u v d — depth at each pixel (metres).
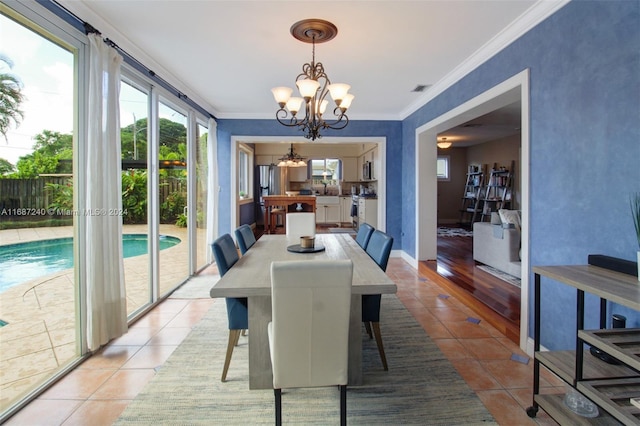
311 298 1.49
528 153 2.45
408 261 5.38
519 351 2.48
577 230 2.04
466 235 7.69
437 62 3.31
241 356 2.40
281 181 9.93
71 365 2.21
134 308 3.23
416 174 4.96
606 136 1.85
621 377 1.52
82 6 2.28
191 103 4.41
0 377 1.83
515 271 4.07
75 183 2.30
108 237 2.48
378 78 3.78
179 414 1.77
